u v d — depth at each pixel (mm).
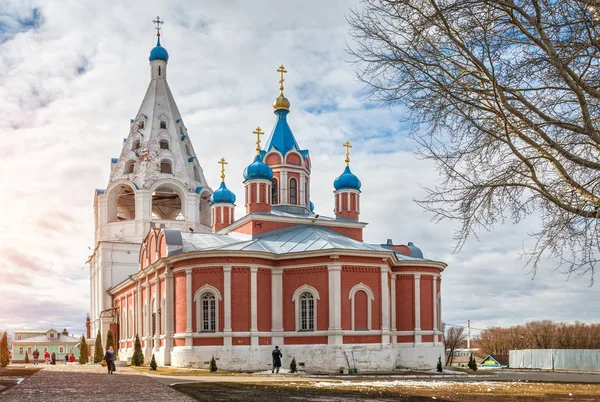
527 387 30609
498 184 18906
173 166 75438
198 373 41656
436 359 49906
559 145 18266
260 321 46000
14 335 133500
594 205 18375
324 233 50219
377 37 19562
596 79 18656
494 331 129750
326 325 44781
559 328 127062
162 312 50594
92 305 82062
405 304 50188
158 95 79625
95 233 79625
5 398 22859
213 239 51969
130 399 22656
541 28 17750
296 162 57594
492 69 17875
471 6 18359
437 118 19484
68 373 41906
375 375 42031
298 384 31656
